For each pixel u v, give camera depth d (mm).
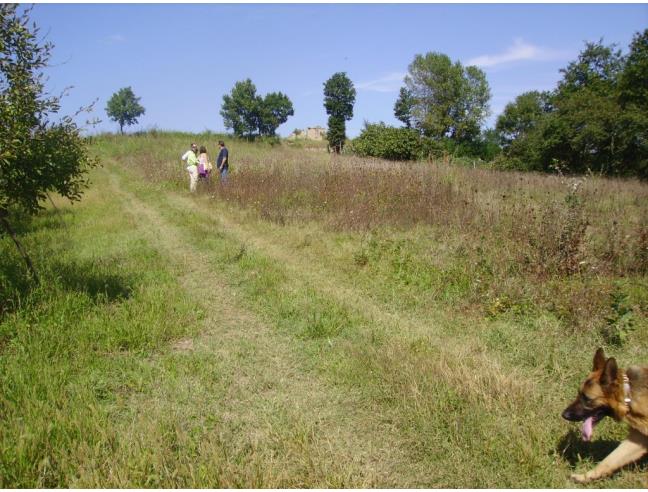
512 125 62469
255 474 3021
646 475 2982
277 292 6469
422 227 9773
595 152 34125
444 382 4023
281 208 11516
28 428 3301
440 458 3262
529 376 4234
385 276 7016
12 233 5941
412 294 6355
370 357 4566
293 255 8305
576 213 7027
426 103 65625
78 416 3545
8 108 4855
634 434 2895
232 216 11609
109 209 13281
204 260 8180
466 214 9594
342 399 4004
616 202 12203
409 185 11773
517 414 3619
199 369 4473
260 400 4008
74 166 5773
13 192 5230
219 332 5418
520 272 6570
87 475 2973
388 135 31438
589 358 4480
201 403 3939
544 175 20250
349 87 63812
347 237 9297
